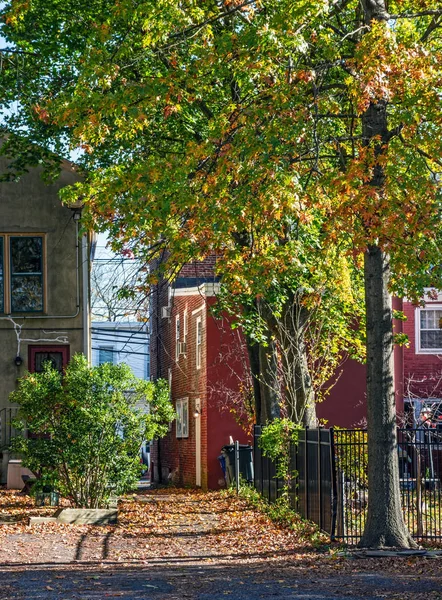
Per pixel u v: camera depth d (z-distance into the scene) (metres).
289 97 15.08
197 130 23.42
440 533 18.00
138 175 16.20
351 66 14.80
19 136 27.69
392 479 16.78
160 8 15.59
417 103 14.81
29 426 21.62
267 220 15.42
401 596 11.25
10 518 20.70
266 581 12.72
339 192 14.85
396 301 40.56
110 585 12.31
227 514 22.95
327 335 29.02
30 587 12.12
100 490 21.55
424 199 14.98
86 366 22.09
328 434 18.14
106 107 15.65
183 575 13.38
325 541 17.38
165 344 45.31
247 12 16.38
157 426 22.20
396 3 18.59
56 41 24.31
